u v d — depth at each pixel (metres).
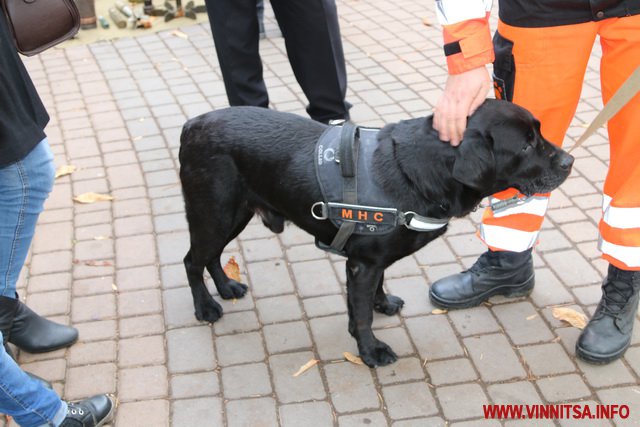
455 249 3.60
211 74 5.73
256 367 2.92
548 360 2.89
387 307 3.15
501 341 3.00
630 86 2.26
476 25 2.25
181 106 5.21
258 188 2.71
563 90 2.58
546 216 3.78
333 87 4.22
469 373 2.85
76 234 3.80
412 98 5.12
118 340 3.08
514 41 2.55
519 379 2.81
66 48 6.42
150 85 5.58
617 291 2.83
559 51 2.49
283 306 3.26
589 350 2.81
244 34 4.04
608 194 2.71
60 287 3.41
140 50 6.28
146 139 4.77
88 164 4.48
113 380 2.87
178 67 5.89
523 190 2.44
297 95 5.27
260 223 3.84
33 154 2.40
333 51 4.09
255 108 2.76
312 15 3.92
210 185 2.74
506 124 2.29
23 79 2.32
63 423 2.47
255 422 2.66
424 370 2.87
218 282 3.27
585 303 3.18
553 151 2.41
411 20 6.63
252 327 3.13
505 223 2.96
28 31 2.31
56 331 3.02
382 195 2.46
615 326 2.83
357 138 2.56
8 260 2.50
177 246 3.68
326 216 2.53
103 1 7.59
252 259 3.58
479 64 2.28
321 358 2.95
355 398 2.75
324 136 2.60
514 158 2.33
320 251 3.61
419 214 2.45
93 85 5.62
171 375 2.89
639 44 2.38
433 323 3.12
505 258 3.09
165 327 3.15
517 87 2.62
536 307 3.18
